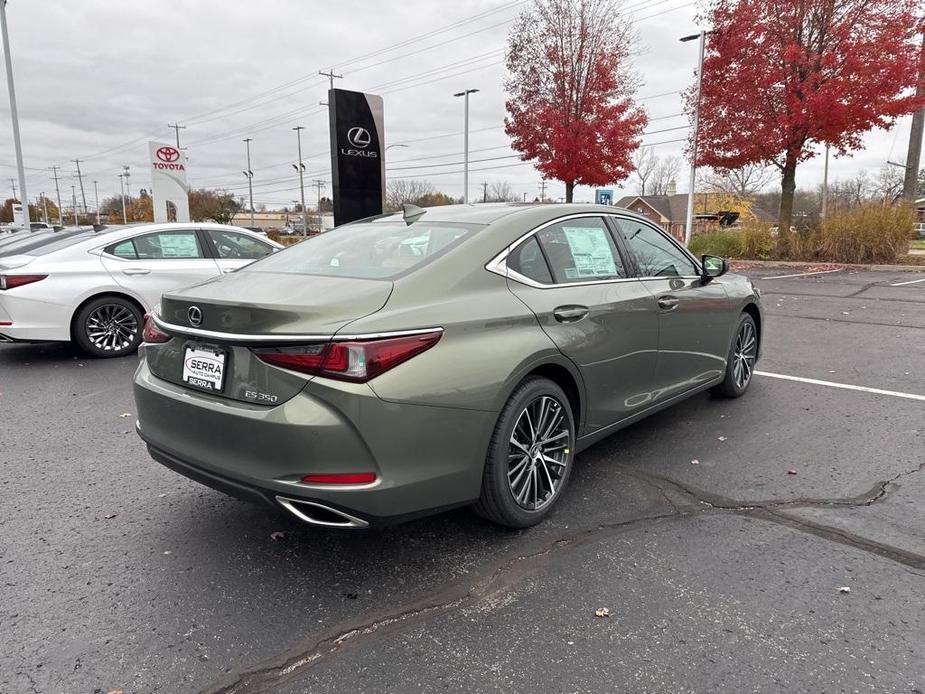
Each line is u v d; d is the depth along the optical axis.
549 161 21.22
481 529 3.15
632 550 2.93
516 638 2.34
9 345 8.24
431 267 2.85
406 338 2.51
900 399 5.17
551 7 20.50
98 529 3.21
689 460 3.97
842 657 2.21
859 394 5.34
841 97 15.91
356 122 12.77
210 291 2.87
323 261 3.22
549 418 3.17
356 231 3.64
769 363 6.48
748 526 3.14
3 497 3.58
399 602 2.57
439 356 2.60
